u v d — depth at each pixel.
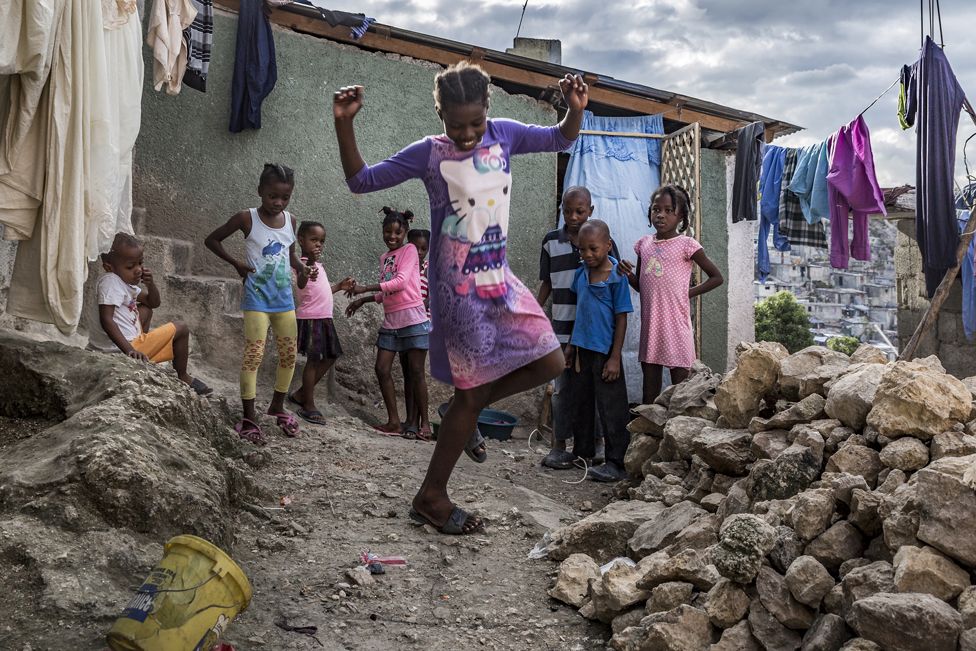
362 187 3.21
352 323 7.14
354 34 6.98
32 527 2.63
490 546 3.55
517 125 3.30
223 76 6.62
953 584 2.29
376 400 7.23
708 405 4.48
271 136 6.85
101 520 2.77
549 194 8.13
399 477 4.38
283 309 4.82
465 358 3.21
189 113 6.51
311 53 7.00
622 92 8.23
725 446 3.78
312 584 3.00
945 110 6.56
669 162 8.38
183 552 2.23
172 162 6.45
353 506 3.86
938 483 2.42
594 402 5.34
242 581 2.27
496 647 2.71
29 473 2.83
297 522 3.59
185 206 6.51
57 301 3.63
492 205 3.17
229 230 4.73
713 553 2.64
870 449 3.18
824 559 2.67
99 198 3.77
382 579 3.11
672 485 4.06
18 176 3.53
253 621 2.66
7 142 3.49
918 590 2.31
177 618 2.13
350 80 7.17
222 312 6.23
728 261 8.98
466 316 3.17
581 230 5.01
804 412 3.67
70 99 3.55
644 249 5.38
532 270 8.06
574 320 5.71
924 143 6.62
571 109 3.22
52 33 3.43
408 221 6.10
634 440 4.73
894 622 2.14
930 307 6.54
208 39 5.84
